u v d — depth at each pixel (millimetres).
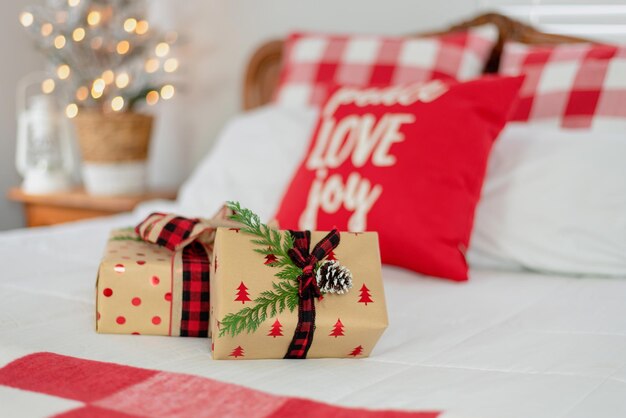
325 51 2076
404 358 1006
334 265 988
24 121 2537
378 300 1009
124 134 2410
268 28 2523
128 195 2453
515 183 1524
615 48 1735
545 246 1461
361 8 2344
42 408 788
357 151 1497
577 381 899
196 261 1089
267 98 2410
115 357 980
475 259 1532
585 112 1681
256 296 968
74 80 2582
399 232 1410
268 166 1825
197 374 924
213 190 1853
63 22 2416
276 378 913
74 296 1254
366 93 1607
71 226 1923
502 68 1879
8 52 2680
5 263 1481
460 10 2191
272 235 1024
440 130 1453
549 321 1155
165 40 2549
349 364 985
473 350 1025
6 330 1079
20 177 2768
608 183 1463
